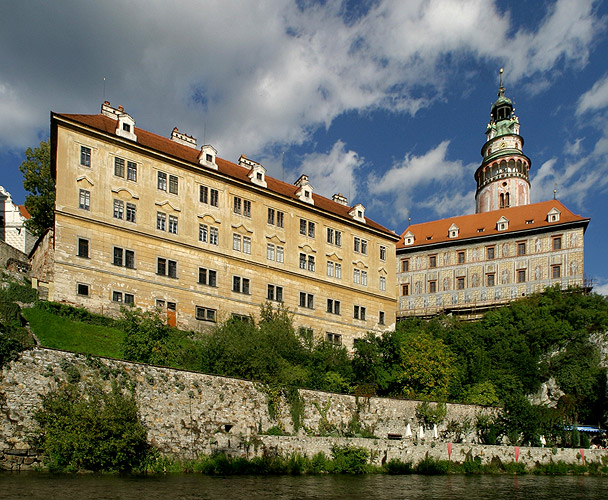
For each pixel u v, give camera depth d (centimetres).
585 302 7338
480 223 10150
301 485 2966
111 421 2839
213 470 3158
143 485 2600
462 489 3266
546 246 9225
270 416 3722
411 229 10831
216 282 5738
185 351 4212
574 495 3319
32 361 2870
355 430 4128
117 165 5247
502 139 11250
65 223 4825
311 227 6775
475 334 6912
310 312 6512
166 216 5497
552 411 5353
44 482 2467
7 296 4181
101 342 4266
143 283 5203
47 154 6731
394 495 2878
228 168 6356
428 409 4625
